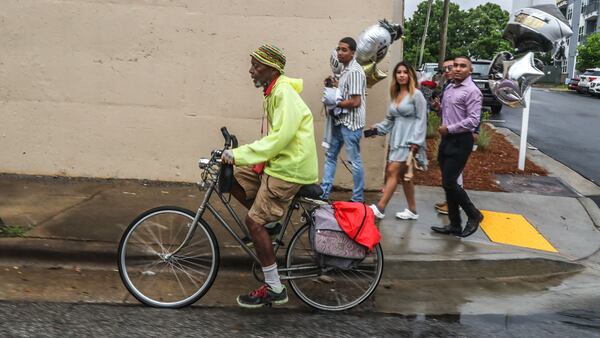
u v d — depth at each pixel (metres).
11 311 4.26
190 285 4.70
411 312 4.66
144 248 4.61
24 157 8.00
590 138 13.41
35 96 7.88
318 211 4.48
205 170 4.40
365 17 7.64
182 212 4.50
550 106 22.97
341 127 6.61
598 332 4.36
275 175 4.26
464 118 6.07
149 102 7.88
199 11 7.70
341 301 4.68
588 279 5.59
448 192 6.21
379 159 7.93
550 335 4.28
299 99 4.25
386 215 6.98
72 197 7.05
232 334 4.06
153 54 7.79
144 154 7.96
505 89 9.05
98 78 7.84
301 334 4.12
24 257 5.28
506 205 7.70
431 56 45.94
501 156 10.41
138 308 4.44
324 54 7.72
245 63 7.78
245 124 7.89
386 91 7.76
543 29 8.86
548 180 8.98
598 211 7.60
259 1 7.67
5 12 7.74
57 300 4.52
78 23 7.75
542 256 5.80
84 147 7.96
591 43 42.12
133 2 7.71
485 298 5.05
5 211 6.32
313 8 7.65
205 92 7.84
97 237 5.58
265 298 4.40
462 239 6.24
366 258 4.69
